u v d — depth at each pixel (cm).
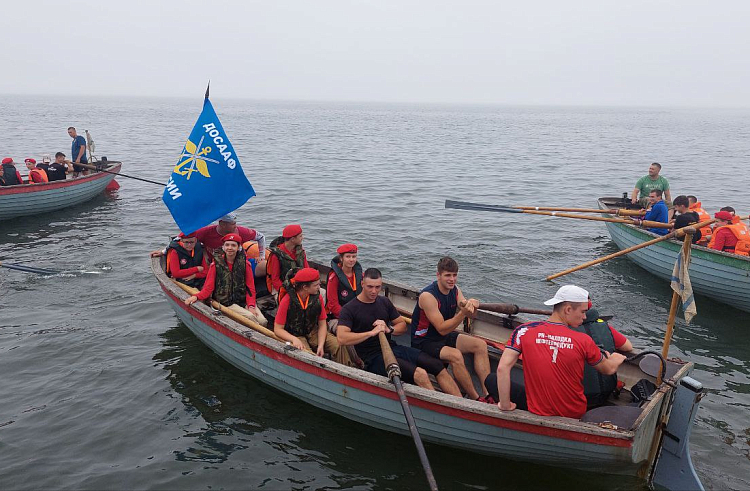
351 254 649
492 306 621
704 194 2123
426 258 1192
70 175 1742
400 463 537
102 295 952
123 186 1994
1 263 1006
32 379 680
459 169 2798
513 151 3947
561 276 1092
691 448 554
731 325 871
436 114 15050
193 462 535
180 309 757
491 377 529
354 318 560
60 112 9250
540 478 513
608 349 512
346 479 514
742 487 496
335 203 1788
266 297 793
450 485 505
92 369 707
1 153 2912
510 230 1453
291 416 614
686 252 559
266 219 1547
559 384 456
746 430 588
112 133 4741
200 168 774
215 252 709
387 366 514
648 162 3319
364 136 5269
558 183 2375
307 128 6469
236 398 647
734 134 7081
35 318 855
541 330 461
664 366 480
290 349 595
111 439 567
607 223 1297
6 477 506
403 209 1711
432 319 545
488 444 508
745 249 922
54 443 558
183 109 13150
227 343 684
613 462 463
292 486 504
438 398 499
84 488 496
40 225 1415
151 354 749
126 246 1247
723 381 696
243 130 5766
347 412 588
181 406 629
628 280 1075
